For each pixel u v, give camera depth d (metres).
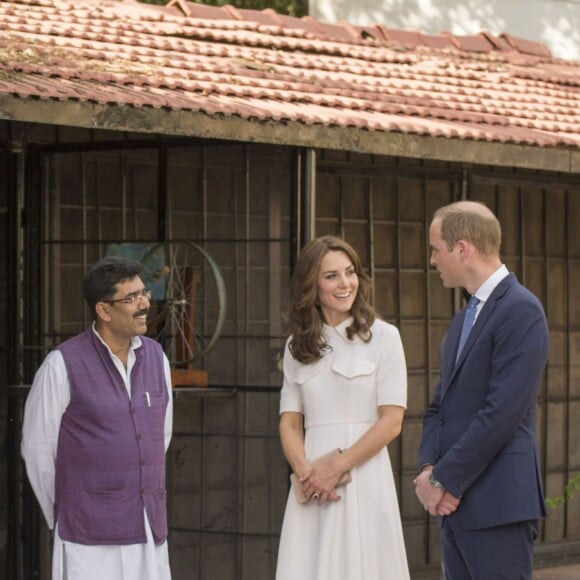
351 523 6.15
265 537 8.54
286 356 6.43
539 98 10.77
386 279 10.04
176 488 8.80
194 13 10.85
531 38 15.38
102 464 5.96
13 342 8.57
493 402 5.56
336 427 6.24
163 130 7.25
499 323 5.66
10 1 9.85
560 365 10.93
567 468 10.95
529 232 10.74
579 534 11.04
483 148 8.71
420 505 10.19
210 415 8.72
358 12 14.95
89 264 8.79
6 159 8.70
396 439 10.09
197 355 8.29
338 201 9.79
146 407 6.10
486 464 5.62
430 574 10.16
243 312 8.51
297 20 11.53
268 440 8.56
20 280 8.58
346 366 6.25
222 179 8.62
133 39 9.50
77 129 9.04
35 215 8.62
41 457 6.00
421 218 10.20
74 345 6.06
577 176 10.98
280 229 8.45
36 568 8.42
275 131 7.69
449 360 5.89
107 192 8.84
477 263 5.80
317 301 6.33
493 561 5.67
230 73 9.05
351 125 7.96
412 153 8.34
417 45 12.07
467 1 15.12
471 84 10.80
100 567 5.96
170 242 8.32
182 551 8.75
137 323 6.04
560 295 10.93
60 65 7.95
